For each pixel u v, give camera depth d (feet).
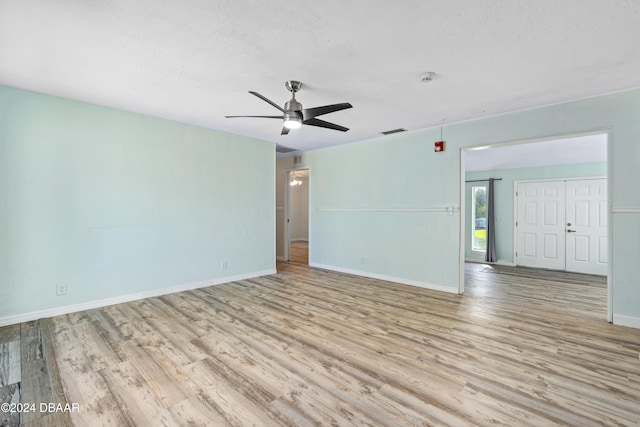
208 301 12.53
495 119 12.66
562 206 20.24
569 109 10.93
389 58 7.93
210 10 6.00
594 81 9.30
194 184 14.48
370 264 17.24
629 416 5.63
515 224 22.04
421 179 15.06
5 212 9.74
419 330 9.61
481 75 8.90
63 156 10.82
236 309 11.55
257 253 17.34
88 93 10.36
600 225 18.89
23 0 5.65
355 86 9.70
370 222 17.24
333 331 9.50
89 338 8.87
